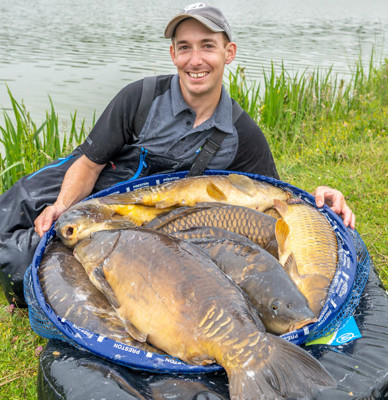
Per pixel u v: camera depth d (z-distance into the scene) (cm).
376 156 612
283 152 678
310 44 1619
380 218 490
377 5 4056
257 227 309
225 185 353
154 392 223
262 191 355
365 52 1445
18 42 1537
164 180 375
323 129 745
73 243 310
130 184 367
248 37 1773
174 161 378
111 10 2731
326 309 256
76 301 267
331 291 268
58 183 390
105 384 225
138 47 1490
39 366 253
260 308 254
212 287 233
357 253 328
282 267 265
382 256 424
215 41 346
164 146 374
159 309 237
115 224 318
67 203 358
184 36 345
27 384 294
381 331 265
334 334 265
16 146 514
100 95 970
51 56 1326
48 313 255
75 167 377
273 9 3372
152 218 349
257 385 205
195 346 227
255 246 272
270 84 755
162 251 249
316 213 326
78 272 287
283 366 208
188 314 229
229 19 2550
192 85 352
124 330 255
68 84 1044
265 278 256
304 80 806
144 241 258
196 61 344
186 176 378
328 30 2134
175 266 241
